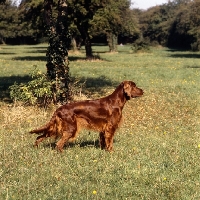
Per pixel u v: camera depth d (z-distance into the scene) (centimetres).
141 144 685
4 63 2377
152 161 604
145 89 1284
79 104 637
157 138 723
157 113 941
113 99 647
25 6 2519
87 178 551
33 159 604
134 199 500
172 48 5778
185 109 982
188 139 722
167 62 2669
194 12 3591
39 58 2930
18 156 615
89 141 702
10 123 812
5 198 496
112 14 2494
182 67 2219
